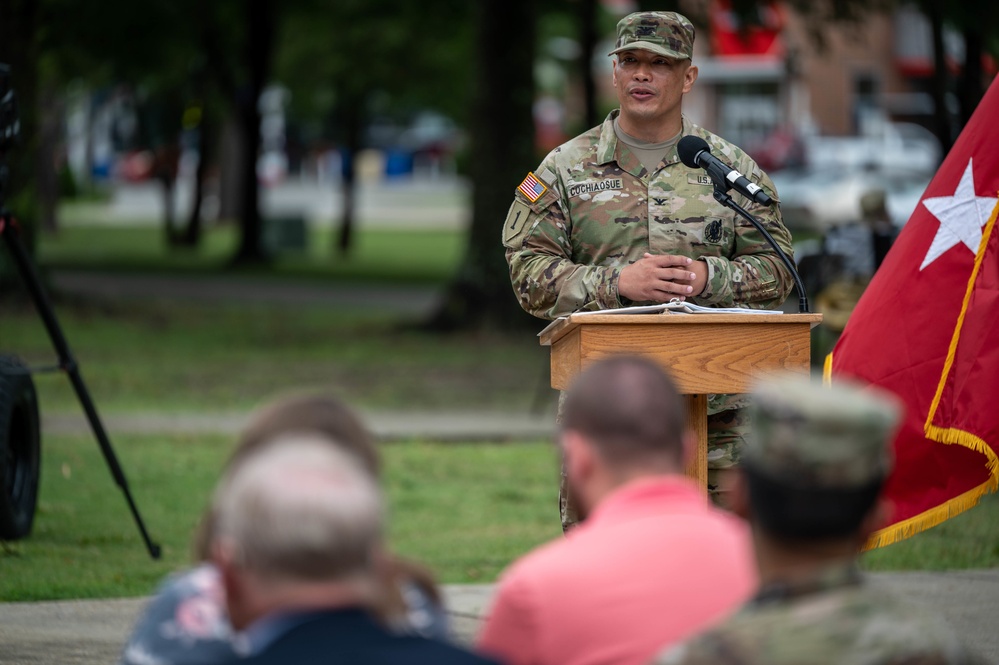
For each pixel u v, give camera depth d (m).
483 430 33.47
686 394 12.32
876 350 15.37
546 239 14.05
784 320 11.95
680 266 13.11
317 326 56.94
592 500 8.04
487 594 18.14
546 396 40.19
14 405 20.69
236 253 91.81
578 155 14.15
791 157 99.38
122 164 158.62
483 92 54.25
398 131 170.12
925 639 6.46
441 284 79.94
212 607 7.35
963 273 15.07
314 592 6.46
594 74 58.59
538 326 54.25
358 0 85.06
